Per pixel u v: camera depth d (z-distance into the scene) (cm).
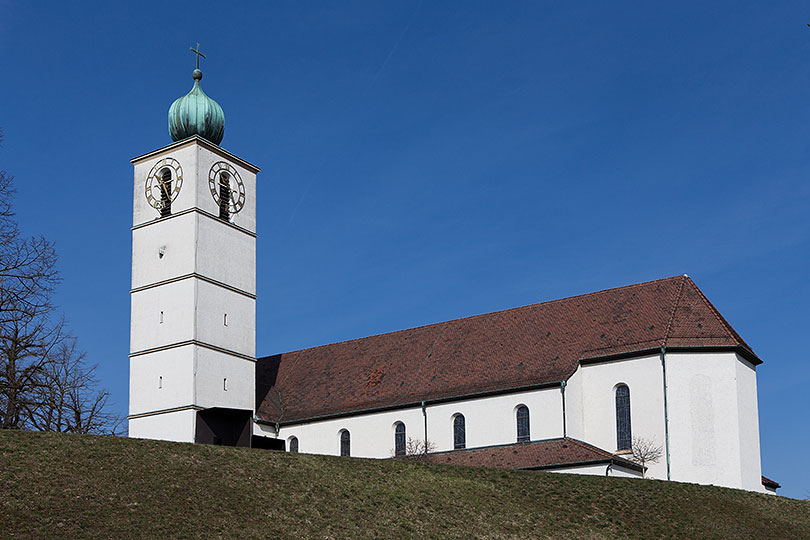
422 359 8150
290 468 5416
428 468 5891
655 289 7494
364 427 7950
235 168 8412
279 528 4591
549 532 5212
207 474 5078
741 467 6700
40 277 5994
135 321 8069
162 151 8225
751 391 7019
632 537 5331
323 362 8850
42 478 4644
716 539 5453
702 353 6888
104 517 4362
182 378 7725
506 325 7975
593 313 7581
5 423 6191
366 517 4941
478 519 5197
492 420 7331
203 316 7856
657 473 6769
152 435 7775
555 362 7319
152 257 8094
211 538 4341
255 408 8319
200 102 8256
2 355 6206
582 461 6606
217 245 8088
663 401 6844
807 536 5678
